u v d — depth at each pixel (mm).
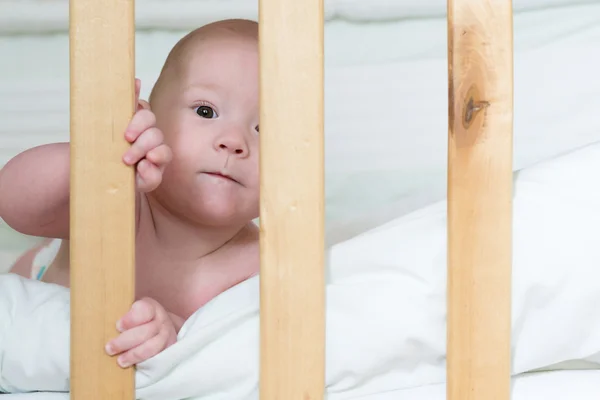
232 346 918
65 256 1403
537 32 1910
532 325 934
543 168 981
